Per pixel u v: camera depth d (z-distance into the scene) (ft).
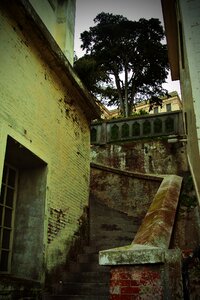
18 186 18.43
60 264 18.16
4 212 16.85
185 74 21.26
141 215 25.40
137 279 9.64
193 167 21.80
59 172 20.02
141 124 35.63
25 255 16.53
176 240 15.52
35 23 17.47
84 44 66.44
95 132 37.27
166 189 20.08
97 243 22.50
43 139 18.42
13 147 16.20
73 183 21.98
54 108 20.52
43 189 17.90
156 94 67.67
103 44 65.87
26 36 17.84
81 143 24.54
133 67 66.59
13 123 15.47
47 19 24.02
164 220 13.67
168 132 33.96
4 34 15.70
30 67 17.98
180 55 25.71
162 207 15.71
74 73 22.44
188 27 17.12
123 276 9.85
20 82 16.65
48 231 17.44
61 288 16.75
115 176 28.07
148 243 10.66
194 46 16.60
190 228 17.54
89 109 26.17
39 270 15.96
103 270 18.38
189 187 22.54
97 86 55.72
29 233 17.02
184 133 31.68
